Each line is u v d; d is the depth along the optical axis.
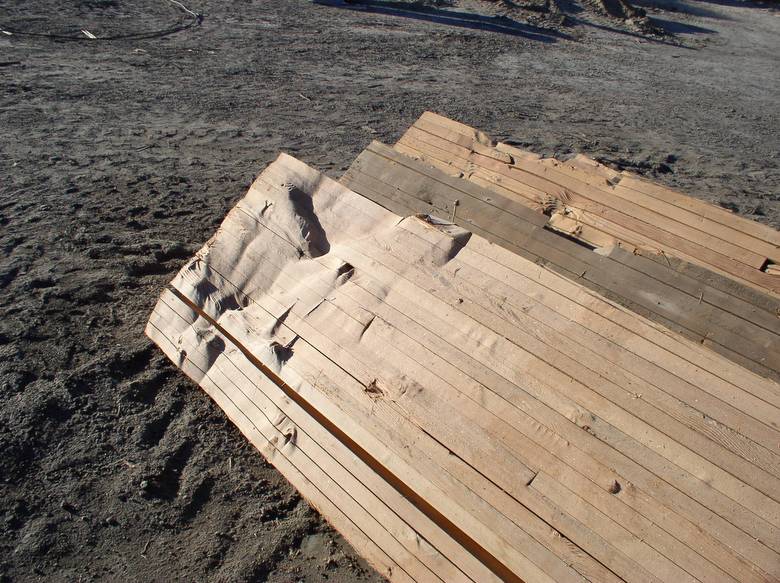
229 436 4.50
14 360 4.84
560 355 3.63
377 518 3.52
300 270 4.69
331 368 4.07
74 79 11.94
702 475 3.05
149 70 13.10
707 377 3.37
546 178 6.29
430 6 22.34
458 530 3.32
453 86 14.77
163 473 4.16
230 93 12.45
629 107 14.94
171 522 3.86
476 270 4.20
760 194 10.56
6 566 3.49
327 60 15.53
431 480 3.45
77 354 5.02
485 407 3.56
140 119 10.56
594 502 3.12
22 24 14.55
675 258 4.97
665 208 5.61
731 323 4.30
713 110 15.58
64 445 4.24
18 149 8.75
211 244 5.10
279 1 20.38
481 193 5.69
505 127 12.34
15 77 11.52
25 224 6.85
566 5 25.41
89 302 5.70
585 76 17.22
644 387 3.40
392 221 4.69
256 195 5.21
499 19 22.16
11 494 3.87
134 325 5.49
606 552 2.99
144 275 6.28
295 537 3.86
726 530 2.89
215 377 4.53
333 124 11.48
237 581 3.56
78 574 3.51
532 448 3.36
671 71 19.11
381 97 13.29
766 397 3.23
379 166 6.23
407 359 3.90
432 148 7.05
